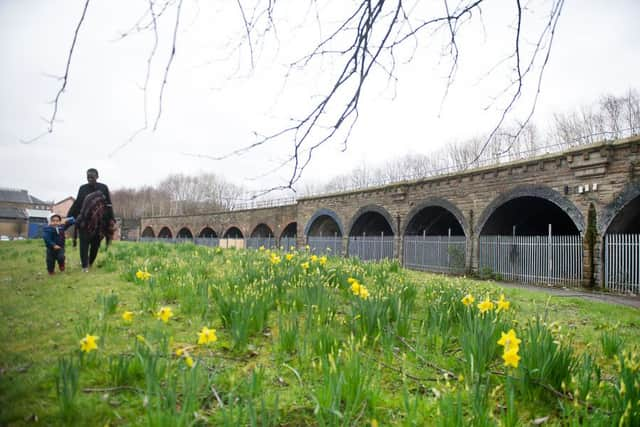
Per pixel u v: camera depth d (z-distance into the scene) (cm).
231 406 243
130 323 477
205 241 5316
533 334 343
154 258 1057
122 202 9931
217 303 508
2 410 271
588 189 1670
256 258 980
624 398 270
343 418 246
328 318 476
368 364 352
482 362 348
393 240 2769
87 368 336
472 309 473
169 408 249
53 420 264
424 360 385
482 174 2172
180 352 294
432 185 2497
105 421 266
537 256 1902
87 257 903
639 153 1519
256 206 4456
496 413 303
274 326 480
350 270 766
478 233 2183
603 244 1614
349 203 3186
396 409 300
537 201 2189
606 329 565
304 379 341
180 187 8706
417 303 639
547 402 318
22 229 8256
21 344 404
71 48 211
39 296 624
